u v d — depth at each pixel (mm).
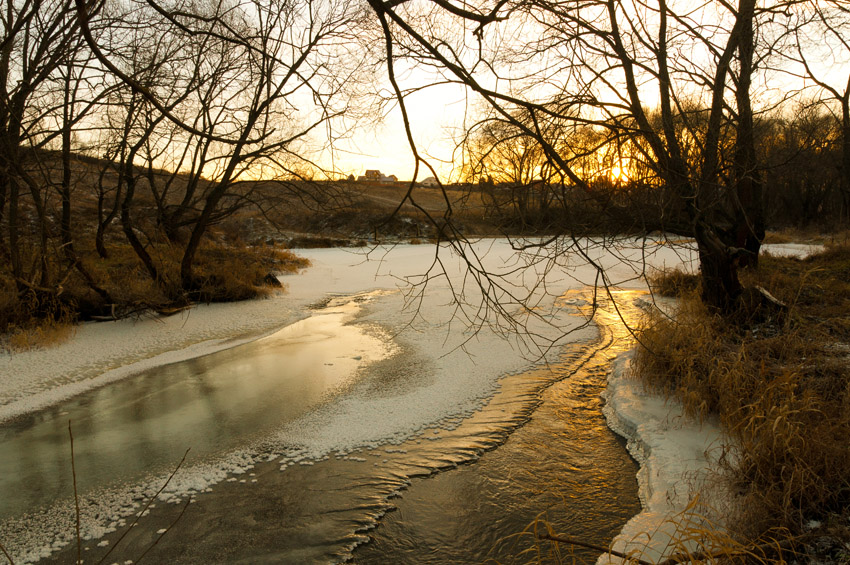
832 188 29781
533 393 7508
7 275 11539
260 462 5617
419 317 12227
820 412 4855
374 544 4328
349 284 17938
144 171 13367
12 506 4844
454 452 5805
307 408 6988
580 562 4012
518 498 4969
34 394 7605
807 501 4031
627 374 7598
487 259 24219
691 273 14352
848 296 10047
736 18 6949
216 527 4527
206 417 6773
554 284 16625
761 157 7316
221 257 18469
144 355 9562
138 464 5574
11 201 10625
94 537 4395
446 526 4559
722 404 5758
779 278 11125
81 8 1684
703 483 4699
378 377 8156
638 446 5848
